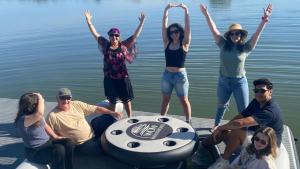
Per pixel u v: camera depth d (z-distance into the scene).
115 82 6.62
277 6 23.09
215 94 10.14
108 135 5.17
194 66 12.46
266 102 4.98
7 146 6.12
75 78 11.98
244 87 6.04
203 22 19.17
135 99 10.04
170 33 6.25
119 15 23.02
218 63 12.66
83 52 14.92
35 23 21.86
